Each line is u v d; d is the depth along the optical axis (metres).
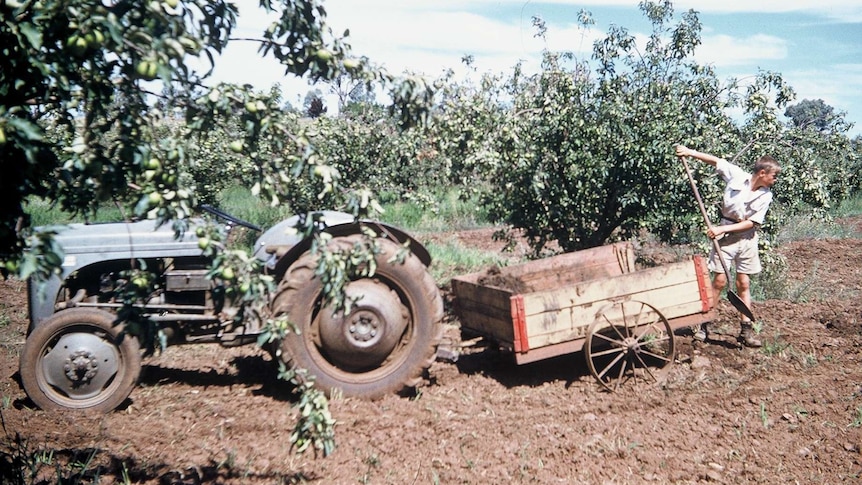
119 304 5.89
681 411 5.68
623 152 7.52
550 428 5.28
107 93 2.97
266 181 3.30
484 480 4.50
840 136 9.70
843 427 5.32
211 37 3.23
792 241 15.05
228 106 3.07
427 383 6.34
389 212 16.23
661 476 4.60
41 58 2.69
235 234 12.09
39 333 5.61
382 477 4.55
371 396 5.82
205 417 5.55
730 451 4.95
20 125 2.49
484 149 7.47
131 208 3.23
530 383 6.35
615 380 6.24
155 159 3.02
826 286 10.59
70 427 5.34
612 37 8.05
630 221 8.09
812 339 7.42
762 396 5.96
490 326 6.41
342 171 10.77
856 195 20.98
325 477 4.55
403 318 5.91
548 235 8.59
